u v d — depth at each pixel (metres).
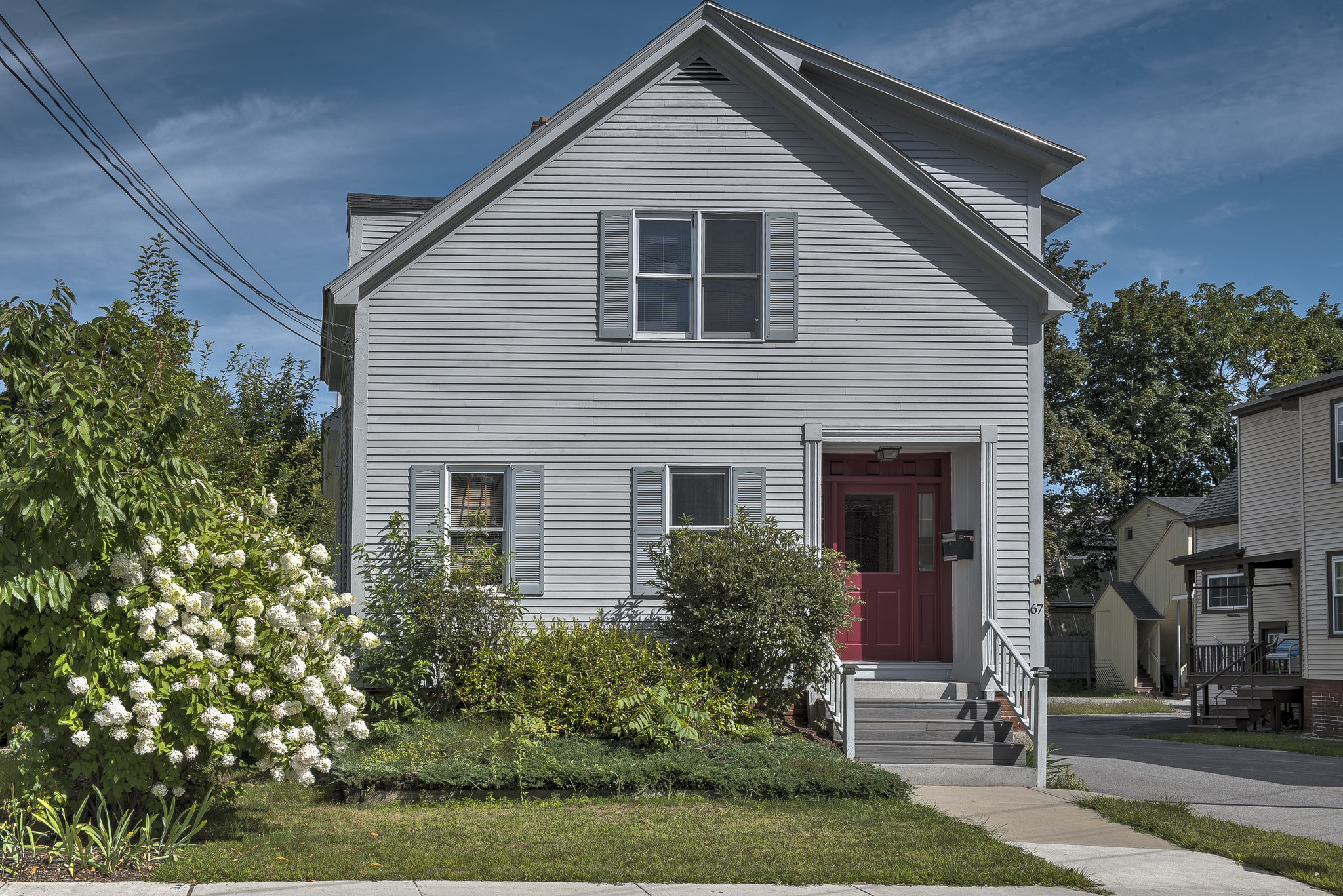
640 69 13.93
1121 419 43.97
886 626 14.45
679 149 14.08
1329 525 23.70
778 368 13.89
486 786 10.25
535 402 13.68
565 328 13.78
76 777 8.04
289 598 8.51
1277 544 26.56
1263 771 15.38
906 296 14.02
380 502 13.41
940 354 13.97
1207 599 33.25
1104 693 39.09
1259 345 43.78
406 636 12.36
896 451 14.18
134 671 7.71
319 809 9.77
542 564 13.48
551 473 13.62
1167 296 45.25
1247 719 25.33
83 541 7.55
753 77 14.17
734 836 8.84
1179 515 39.53
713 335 13.97
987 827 9.68
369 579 13.10
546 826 9.10
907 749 12.33
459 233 13.80
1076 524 44.53
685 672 12.23
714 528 13.73
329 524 17.66
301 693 8.31
